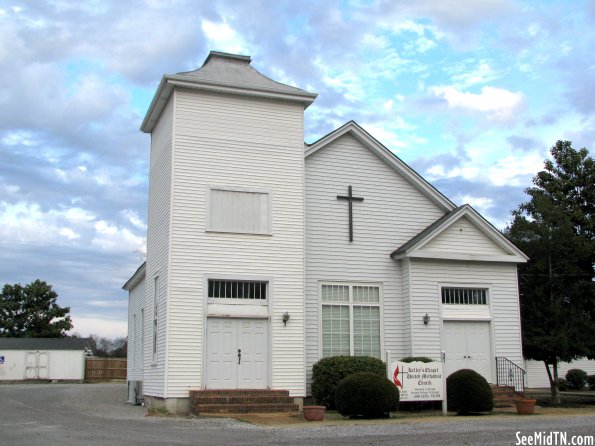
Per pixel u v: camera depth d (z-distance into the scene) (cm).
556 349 2350
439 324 2233
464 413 1844
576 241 2444
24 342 4981
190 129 2006
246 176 2039
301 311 2027
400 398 1778
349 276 2236
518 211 2641
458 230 2295
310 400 2081
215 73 2130
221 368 1917
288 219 2062
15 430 1423
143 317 2409
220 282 1970
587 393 3175
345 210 2280
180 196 1958
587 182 2667
